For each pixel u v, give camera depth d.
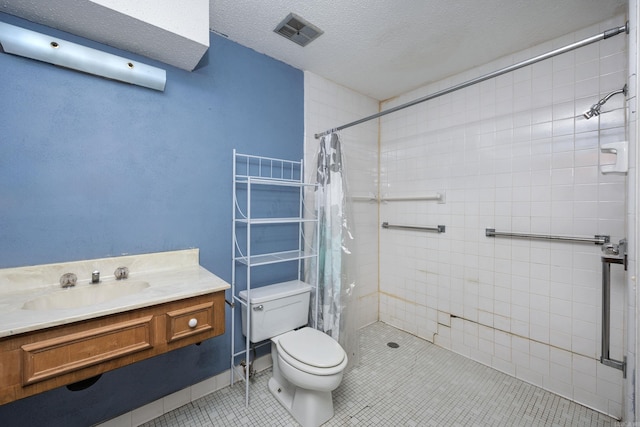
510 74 1.94
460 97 2.22
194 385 1.67
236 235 1.85
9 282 1.15
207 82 1.70
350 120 2.55
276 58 2.03
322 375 1.37
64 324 0.89
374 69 2.18
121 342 1.00
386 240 2.79
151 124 1.49
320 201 2.06
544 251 1.80
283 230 2.10
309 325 2.04
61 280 1.21
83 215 1.32
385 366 2.05
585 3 1.45
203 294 1.20
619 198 1.53
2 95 1.13
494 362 2.02
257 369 1.95
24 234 1.19
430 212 2.42
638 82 0.87
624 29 0.93
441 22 1.62
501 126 1.98
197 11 1.34
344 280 2.02
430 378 1.90
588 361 1.63
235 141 1.83
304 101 2.22
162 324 1.10
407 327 2.60
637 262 0.86
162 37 1.30
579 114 1.66
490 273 2.04
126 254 1.44
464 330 2.20
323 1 1.45
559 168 1.73
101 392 1.38
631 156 0.89
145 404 1.50
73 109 1.28
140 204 1.47
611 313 1.56
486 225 2.06
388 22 1.61
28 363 0.84
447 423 1.50
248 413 1.56
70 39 1.26
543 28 1.67
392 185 2.73
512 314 1.94
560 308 1.74
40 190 1.21
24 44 1.11
